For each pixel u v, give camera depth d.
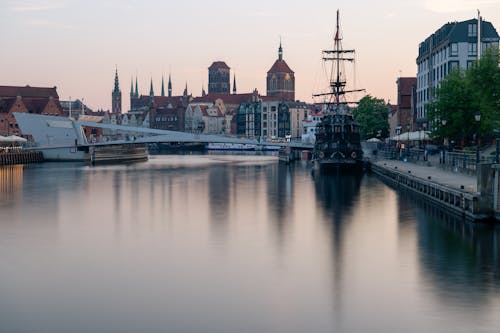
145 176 119.25
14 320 31.36
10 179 111.50
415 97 162.75
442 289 35.75
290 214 65.06
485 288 35.84
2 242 50.91
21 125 171.50
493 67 90.25
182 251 46.69
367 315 31.61
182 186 98.06
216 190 91.50
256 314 31.88
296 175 120.56
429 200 69.69
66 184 101.62
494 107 89.06
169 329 30.00
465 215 55.28
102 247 48.47
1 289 36.59
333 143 125.62
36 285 37.44
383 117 182.25
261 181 106.94
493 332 29.14
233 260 43.50
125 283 37.69
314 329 29.86
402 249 46.16
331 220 60.50
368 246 47.62
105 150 178.62
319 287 36.50
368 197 78.56
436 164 94.88
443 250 45.34
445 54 124.94
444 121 84.12
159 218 63.06
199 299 34.38
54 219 63.09
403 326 30.08
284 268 41.09
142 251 46.81
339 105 146.62
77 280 38.56
